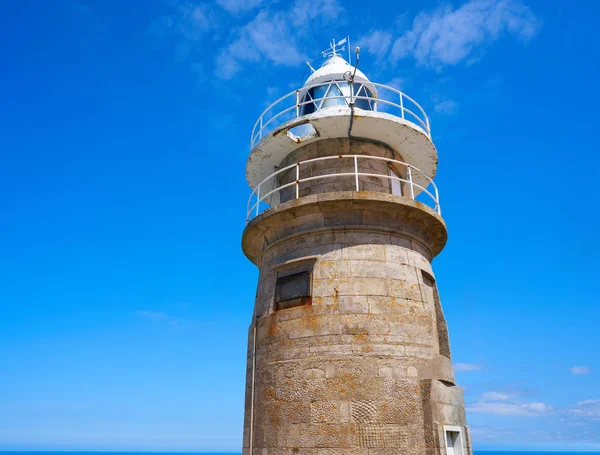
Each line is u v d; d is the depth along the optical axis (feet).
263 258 58.29
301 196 58.34
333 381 45.52
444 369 48.75
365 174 52.13
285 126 57.00
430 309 52.80
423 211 52.06
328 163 58.39
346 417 44.19
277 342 49.83
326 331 47.44
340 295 48.65
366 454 43.01
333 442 43.70
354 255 50.37
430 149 60.34
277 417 47.01
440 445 43.78
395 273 50.55
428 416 44.86
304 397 46.01
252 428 49.62
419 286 51.72
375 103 67.41
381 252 51.03
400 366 46.37
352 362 45.80
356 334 46.83
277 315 51.08
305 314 48.98
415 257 53.42
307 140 59.00
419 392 46.19
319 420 44.70
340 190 56.85
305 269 51.72
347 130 57.52
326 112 55.72
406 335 48.03
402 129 57.11
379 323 47.50
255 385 51.03
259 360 51.47
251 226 56.18
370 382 45.16
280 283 53.16
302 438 44.86
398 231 52.65
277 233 55.57
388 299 48.83
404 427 44.24
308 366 46.88
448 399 47.70
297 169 54.19
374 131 57.77
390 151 60.90
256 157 62.23
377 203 50.75
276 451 46.03
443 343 52.24
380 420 44.01
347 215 51.80
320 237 52.13
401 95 59.00
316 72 69.56
